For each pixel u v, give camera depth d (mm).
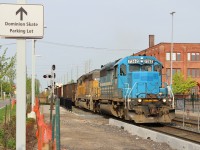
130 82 24531
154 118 23281
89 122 27875
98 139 17000
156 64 25438
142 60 25297
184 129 21297
